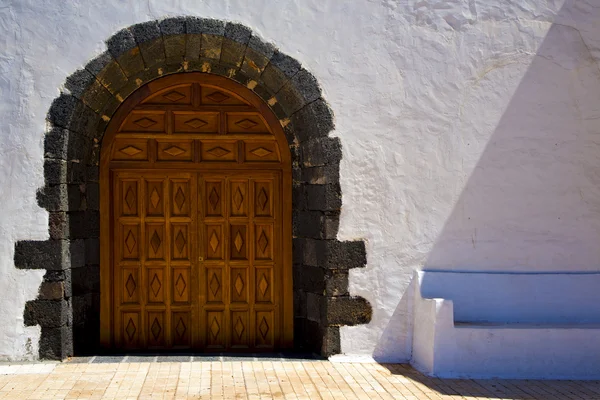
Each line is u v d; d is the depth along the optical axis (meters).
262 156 7.89
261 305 7.86
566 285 7.41
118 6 7.16
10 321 7.04
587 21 7.50
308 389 6.32
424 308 7.10
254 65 7.45
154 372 6.83
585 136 7.52
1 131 7.04
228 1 7.27
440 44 7.44
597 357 6.92
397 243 7.38
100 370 6.86
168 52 7.46
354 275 7.34
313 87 7.32
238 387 6.35
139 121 7.78
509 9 7.47
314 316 7.61
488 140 7.45
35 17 7.11
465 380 6.73
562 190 7.50
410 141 7.40
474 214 7.43
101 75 7.18
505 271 7.45
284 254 7.87
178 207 7.80
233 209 7.86
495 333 6.88
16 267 7.03
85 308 7.55
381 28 7.40
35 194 7.04
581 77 7.51
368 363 7.27
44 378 6.55
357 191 7.35
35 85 7.07
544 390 6.45
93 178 7.69
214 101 7.86
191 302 7.79
